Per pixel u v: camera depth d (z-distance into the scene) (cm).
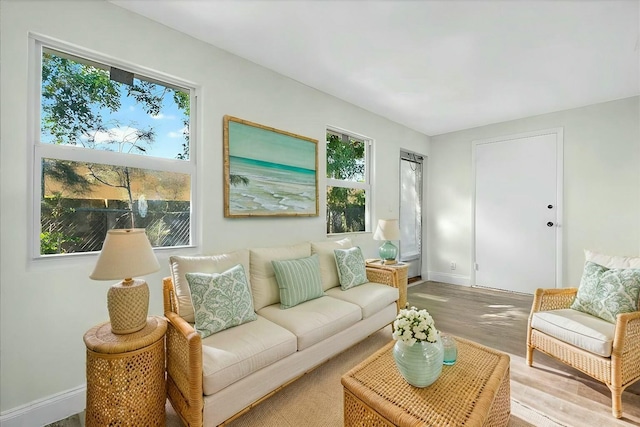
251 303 196
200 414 134
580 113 362
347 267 274
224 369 143
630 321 170
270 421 161
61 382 166
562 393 185
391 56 247
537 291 222
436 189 491
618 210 338
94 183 185
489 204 434
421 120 420
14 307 153
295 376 180
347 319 216
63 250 173
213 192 232
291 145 288
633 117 329
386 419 116
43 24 162
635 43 226
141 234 151
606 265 224
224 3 184
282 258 243
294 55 248
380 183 403
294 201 291
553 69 269
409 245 477
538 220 392
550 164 383
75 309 171
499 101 347
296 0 182
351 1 182
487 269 437
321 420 162
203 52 226
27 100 159
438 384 132
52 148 168
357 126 364
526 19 199
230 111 243
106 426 134
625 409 169
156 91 212
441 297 390
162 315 205
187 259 191
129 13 191
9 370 151
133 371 136
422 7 188
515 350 241
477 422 107
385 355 159
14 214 153
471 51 239
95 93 187
